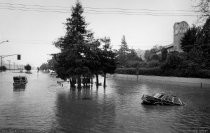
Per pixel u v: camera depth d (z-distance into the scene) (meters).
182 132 16.11
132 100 31.66
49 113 21.61
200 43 27.92
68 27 51.00
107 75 119.94
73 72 47.97
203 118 20.66
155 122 18.86
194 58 29.16
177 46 90.31
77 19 50.50
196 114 22.50
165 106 27.27
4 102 27.95
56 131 15.64
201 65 28.77
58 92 40.47
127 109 24.62
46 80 75.69
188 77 68.81
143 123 18.41
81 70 47.34
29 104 26.77
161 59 90.38
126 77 103.00
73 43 50.03
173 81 73.81
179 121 19.39
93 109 24.20
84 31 51.34
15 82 55.34
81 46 48.31
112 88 50.78
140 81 80.06
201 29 26.98
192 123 18.73
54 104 27.11
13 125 17.05
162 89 49.97
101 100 31.28
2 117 19.67
